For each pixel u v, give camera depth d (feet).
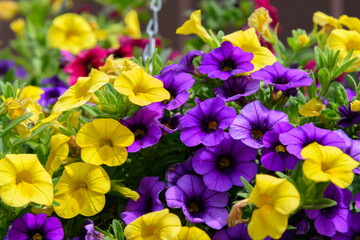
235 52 1.51
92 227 1.45
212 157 1.45
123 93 1.44
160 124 1.48
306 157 1.33
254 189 1.33
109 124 1.45
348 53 1.64
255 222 1.32
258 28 1.75
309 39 1.86
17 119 1.49
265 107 1.48
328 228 1.38
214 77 1.49
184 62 1.56
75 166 1.44
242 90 1.52
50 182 1.39
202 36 1.66
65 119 1.67
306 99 1.70
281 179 1.32
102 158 1.44
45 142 1.64
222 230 1.44
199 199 1.46
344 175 1.33
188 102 1.63
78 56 2.17
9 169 1.38
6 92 1.57
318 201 1.37
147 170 1.61
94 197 1.43
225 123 1.44
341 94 1.58
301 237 1.45
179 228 1.37
